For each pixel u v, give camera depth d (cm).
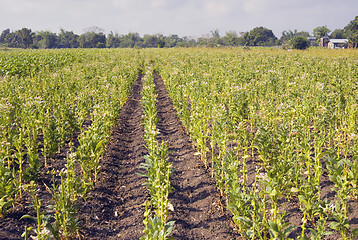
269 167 534
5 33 16662
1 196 559
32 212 592
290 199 616
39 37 14862
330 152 571
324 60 2592
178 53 4375
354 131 751
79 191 583
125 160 928
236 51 4612
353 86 1174
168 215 619
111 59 3497
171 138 1114
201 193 706
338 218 456
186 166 866
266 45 13325
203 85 1255
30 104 900
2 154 655
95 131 780
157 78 2753
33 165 664
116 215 639
